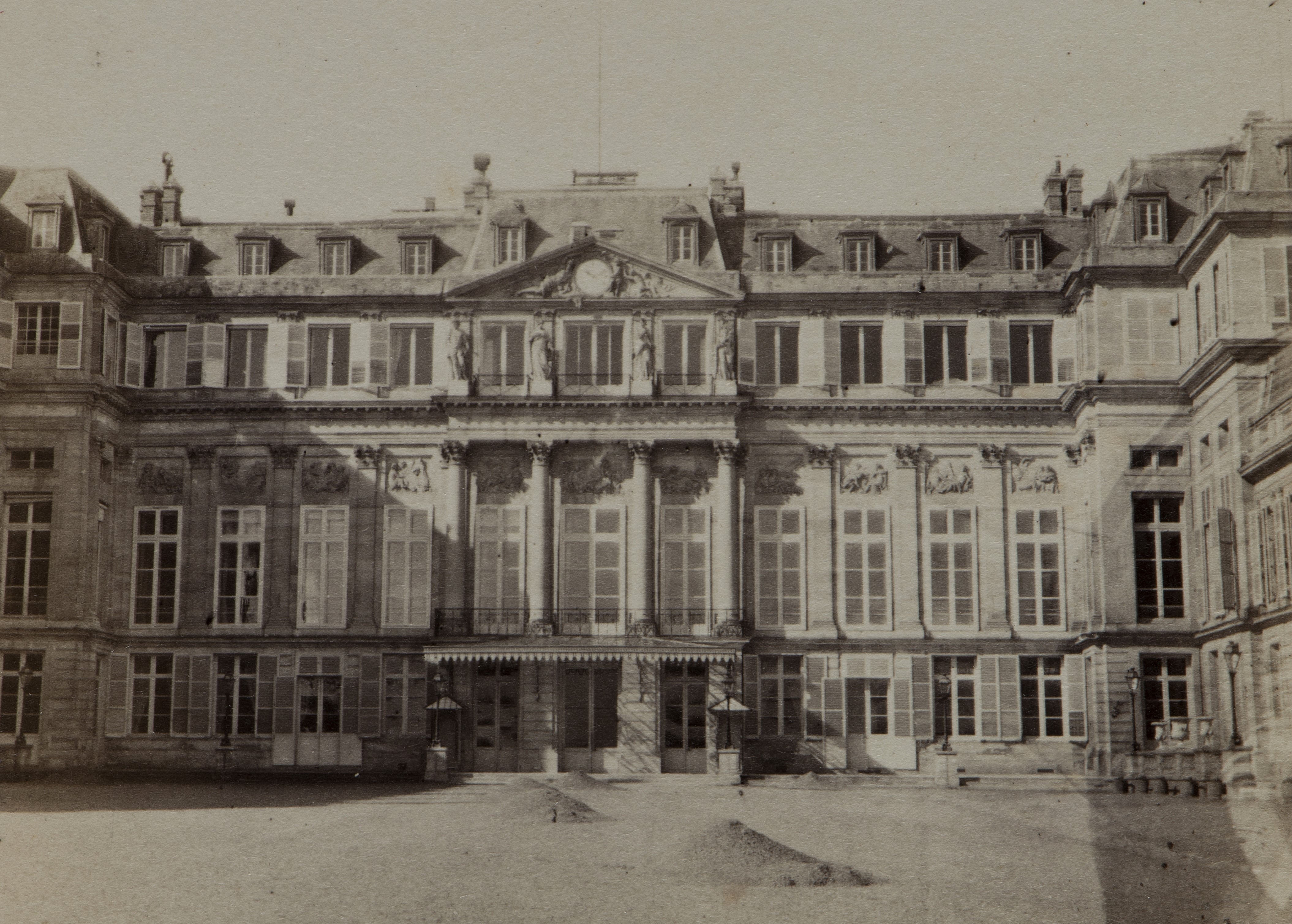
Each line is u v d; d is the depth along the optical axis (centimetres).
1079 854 2638
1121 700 4672
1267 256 4191
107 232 5159
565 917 2009
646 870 2442
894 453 5175
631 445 5078
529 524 5097
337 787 4484
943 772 4525
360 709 5075
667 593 5081
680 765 4969
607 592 5075
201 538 5175
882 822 3300
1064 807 3666
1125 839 2802
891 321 5216
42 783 4600
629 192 5422
